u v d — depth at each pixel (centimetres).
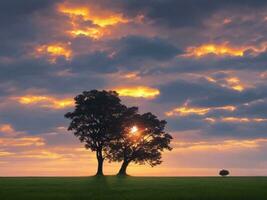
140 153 11300
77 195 4584
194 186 5988
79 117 11088
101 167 11312
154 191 5084
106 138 11138
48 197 4378
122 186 6125
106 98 11044
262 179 8788
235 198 4175
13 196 4516
